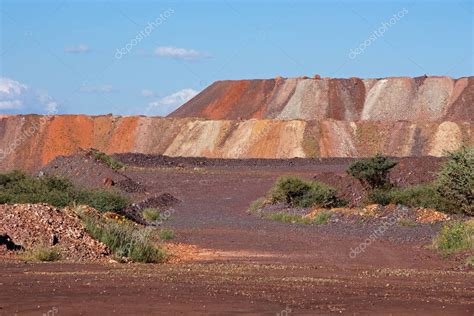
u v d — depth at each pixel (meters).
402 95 181.25
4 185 45.19
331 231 41.88
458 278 23.03
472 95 175.88
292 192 55.16
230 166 93.31
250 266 26.22
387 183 55.44
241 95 192.62
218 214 54.91
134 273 22.45
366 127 132.75
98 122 140.50
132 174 78.62
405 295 18.72
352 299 17.86
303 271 24.56
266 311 16.06
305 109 181.88
